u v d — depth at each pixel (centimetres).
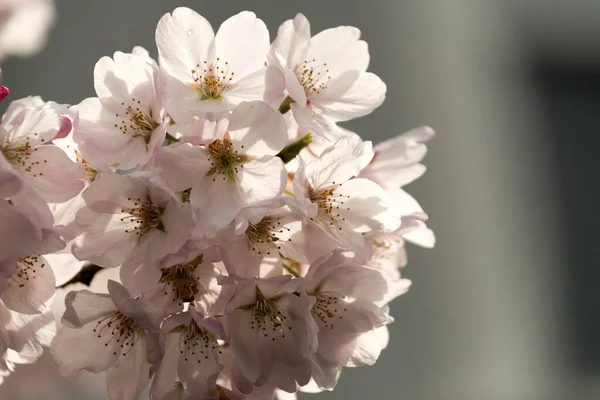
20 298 65
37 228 63
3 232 63
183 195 65
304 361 65
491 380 118
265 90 65
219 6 112
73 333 65
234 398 66
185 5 112
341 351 66
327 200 66
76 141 65
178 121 64
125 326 65
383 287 66
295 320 65
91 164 65
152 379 65
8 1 79
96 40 110
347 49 68
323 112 67
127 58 65
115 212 65
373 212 66
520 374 120
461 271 120
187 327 65
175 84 65
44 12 80
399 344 115
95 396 77
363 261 66
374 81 68
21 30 80
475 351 118
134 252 64
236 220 64
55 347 65
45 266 65
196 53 65
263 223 65
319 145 67
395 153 69
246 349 65
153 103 65
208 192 64
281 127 64
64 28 109
